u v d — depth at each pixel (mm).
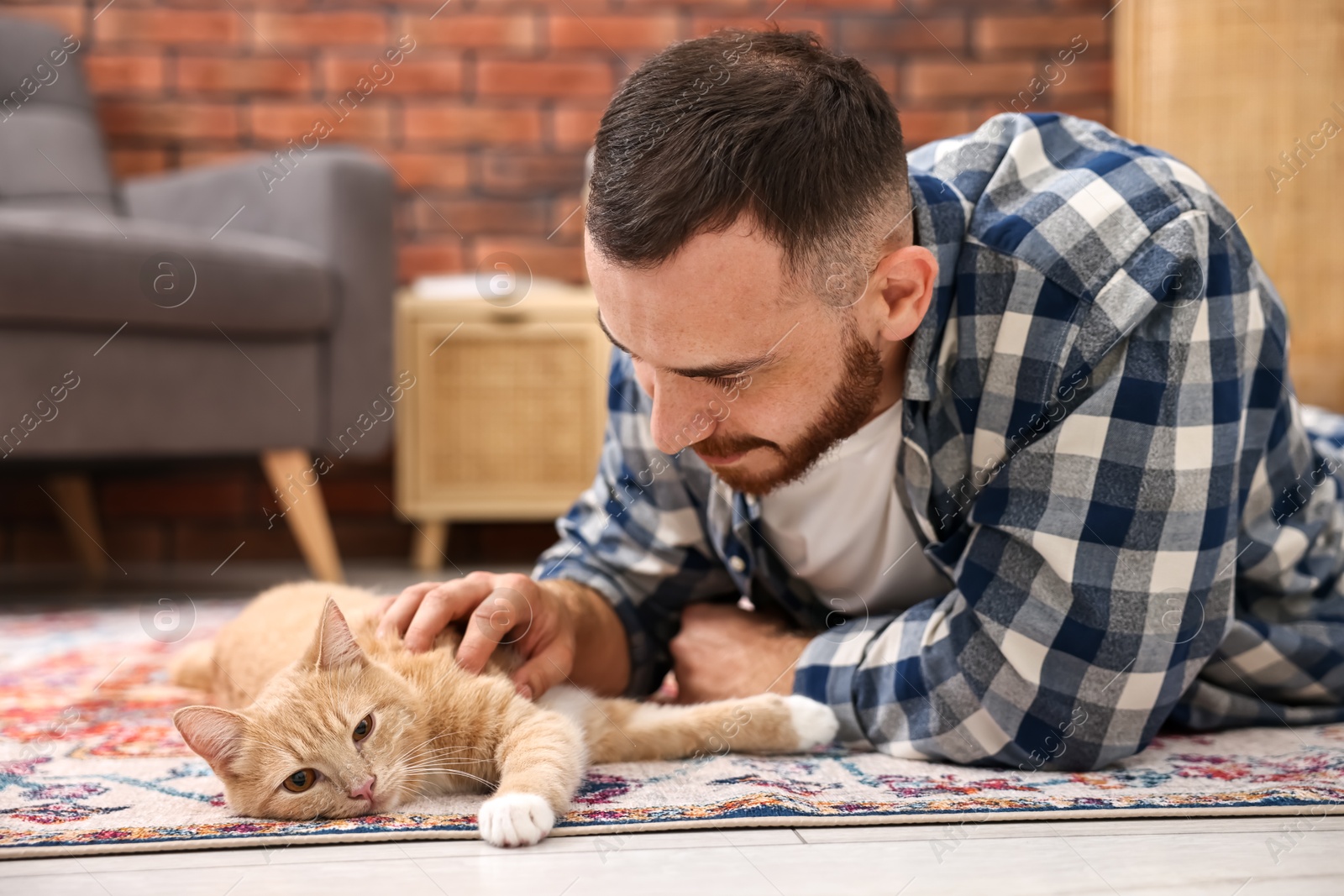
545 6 3117
